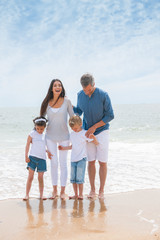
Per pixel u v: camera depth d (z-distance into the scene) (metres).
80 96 4.05
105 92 3.86
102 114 3.93
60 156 4.09
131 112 45.56
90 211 3.29
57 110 3.96
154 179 4.99
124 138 12.99
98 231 2.63
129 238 2.46
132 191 4.23
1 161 6.95
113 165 6.33
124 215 3.12
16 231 2.67
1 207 3.49
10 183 4.83
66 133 4.04
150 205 3.50
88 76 3.69
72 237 2.49
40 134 4.02
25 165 6.45
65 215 3.15
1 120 30.33
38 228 2.74
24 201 3.77
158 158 7.18
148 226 2.76
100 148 3.97
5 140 12.59
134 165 6.30
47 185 4.69
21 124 24.25
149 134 14.66
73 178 3.88
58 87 3.92
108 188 4.45
